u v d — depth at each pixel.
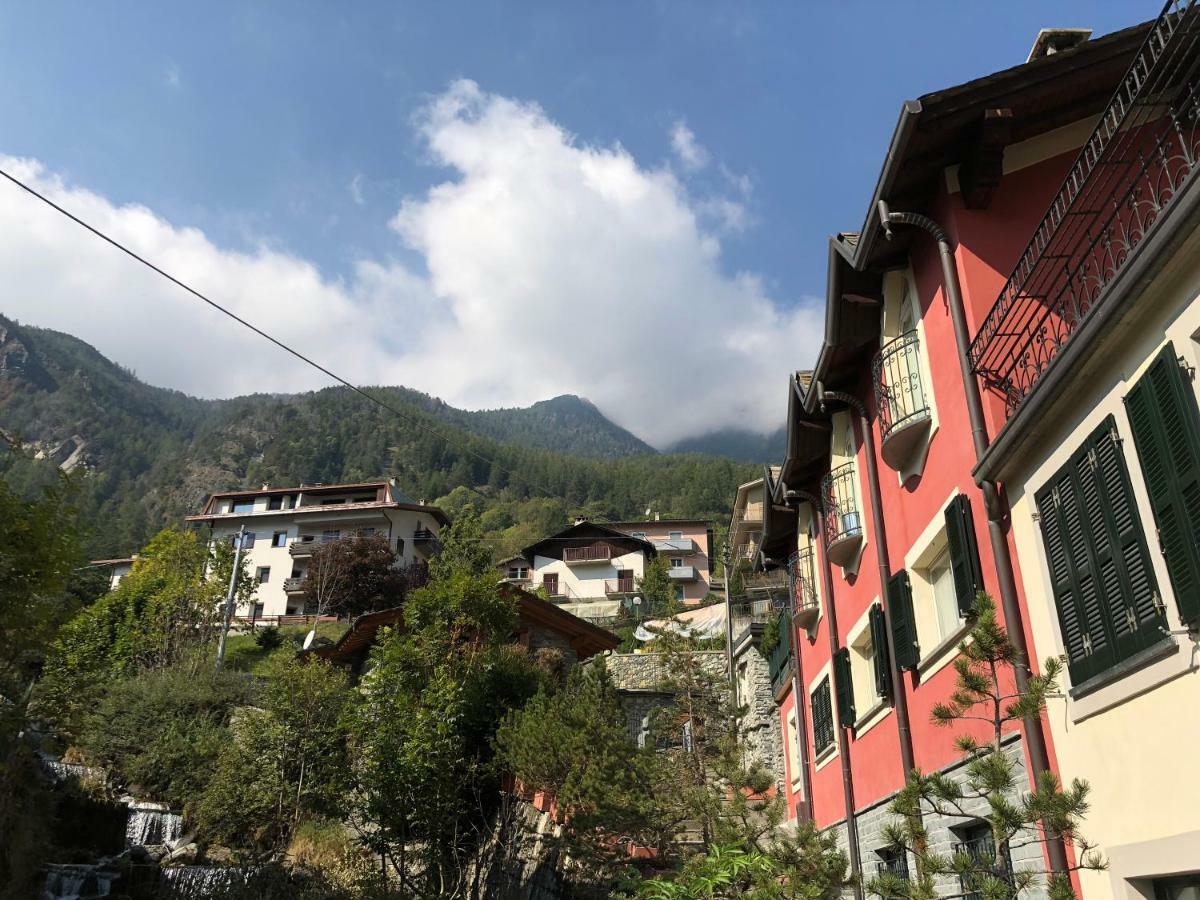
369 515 68.62
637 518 118.31
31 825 13.34
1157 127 8.52
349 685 27.23
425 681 17.98
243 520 69.88
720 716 20.41
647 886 10.21
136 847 19.61
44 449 164.12
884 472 11.01
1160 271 5.17
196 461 152.38
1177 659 5.18
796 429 13.95
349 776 17.98
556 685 21.19
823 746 14.47
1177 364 5.16
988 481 7.56
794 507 16.17
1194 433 5.00
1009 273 8.46
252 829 20.19
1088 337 5.78
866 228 9.62
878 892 6.39
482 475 132.88
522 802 16.77
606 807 14.14
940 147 8.83
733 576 41.41
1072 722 6.36
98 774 22.70
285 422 160.62
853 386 12.25
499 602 20.97
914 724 9.69
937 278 9.19
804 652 16.44
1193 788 5.05
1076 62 8.62
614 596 70.75
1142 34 8.61
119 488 148.88
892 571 10.54
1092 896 6.03
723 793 11.39
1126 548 5.70
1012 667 7.18
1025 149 8.92
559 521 100.38
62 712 12.02
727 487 116.81
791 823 18.00
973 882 5.67
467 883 16.62
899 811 6.08
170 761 23.11
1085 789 5.23
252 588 45.75
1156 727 5.41
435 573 41.00
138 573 42.16
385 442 138.38
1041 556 6.86
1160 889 5.52
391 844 17.42
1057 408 6.50
